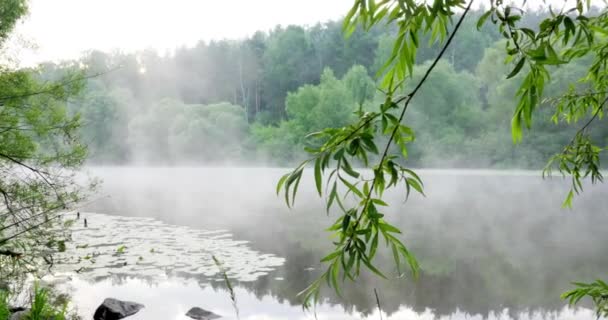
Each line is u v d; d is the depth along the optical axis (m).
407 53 0.98
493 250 7.98
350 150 0.94
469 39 47.72
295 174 0.93
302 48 63.47
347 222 1.00
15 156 5.13
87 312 4.68
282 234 9.32
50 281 5.77
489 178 27.03
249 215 12.29
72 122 5.46
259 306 4.98
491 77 35.34
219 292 5.45
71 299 5.08
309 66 62.72
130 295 5.27
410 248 8.10
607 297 1.90
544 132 29.84
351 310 4.93
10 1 5.11
